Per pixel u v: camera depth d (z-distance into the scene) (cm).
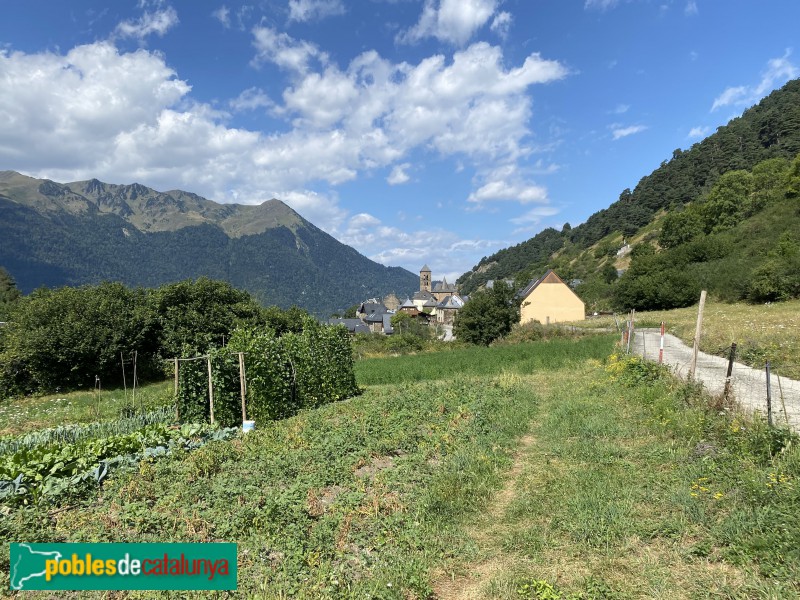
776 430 728
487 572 535
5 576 520
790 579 446
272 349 1527
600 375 1734
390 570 515
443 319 12600
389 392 1845
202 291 4200
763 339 1933
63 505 727
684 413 977
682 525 575
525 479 786
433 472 823
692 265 6325
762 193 8081
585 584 481
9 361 3025
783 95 14350
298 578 497
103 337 3266
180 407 1325
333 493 743
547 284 6644
